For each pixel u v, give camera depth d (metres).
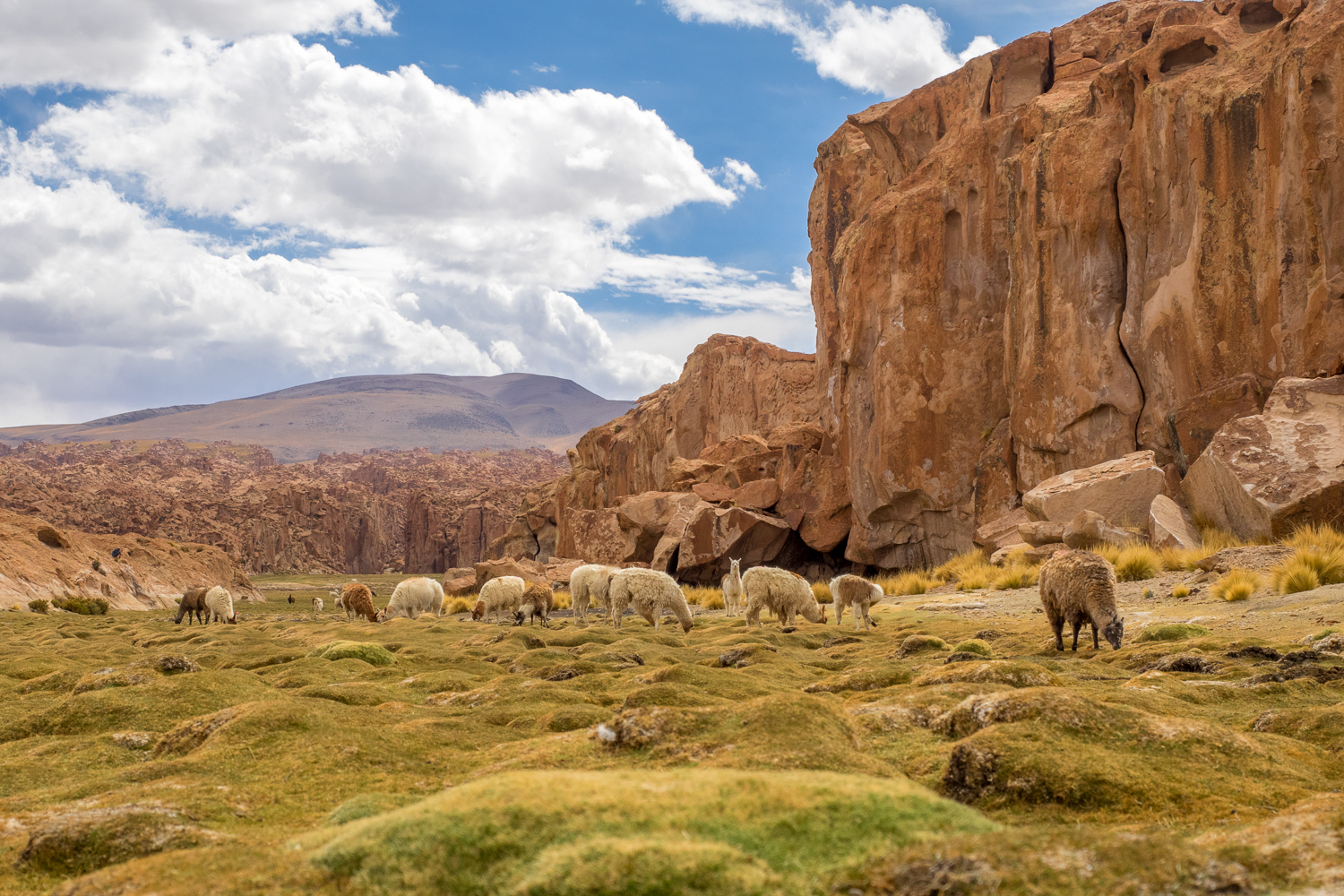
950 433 45.72
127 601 69.25
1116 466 33.34
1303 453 26.98
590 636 19.66
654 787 4.52
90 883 4.38
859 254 49.25
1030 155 40.75
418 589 33.16
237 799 6.37
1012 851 3.72
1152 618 17.86
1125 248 37.81
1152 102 36.06
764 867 3.65
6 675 16.02
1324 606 15.94
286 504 184.38
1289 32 32.66
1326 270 30.22
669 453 87.44
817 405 73.94
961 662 10.19
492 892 3.67
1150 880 3.53
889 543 48.91
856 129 62.44
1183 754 6.21
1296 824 4.41
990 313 45.12
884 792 4.37
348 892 3.86
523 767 6.77
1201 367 33.88
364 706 10.78
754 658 14.10
